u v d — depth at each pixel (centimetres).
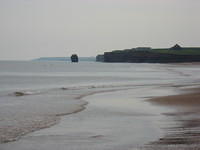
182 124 2005
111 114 2483
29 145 1550
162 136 1677
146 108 2781
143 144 1530
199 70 12050
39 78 8406
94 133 1802
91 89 4994
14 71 13488
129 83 6234
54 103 3219
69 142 1599
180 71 11338
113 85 5759
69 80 7519
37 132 1830
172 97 3547
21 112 2589
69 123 2105
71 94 4228
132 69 14475
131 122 2131
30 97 3878
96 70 14038
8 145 1548
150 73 10638
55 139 1662
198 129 1838
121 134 1767
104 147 1498
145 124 2050
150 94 4019
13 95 4141
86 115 2442
